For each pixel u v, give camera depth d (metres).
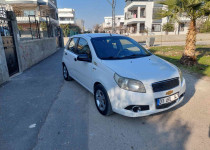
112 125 3.04
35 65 9.27
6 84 5.67
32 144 2.59
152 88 2.76
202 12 6.16
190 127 2.92
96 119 3.26
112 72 3.03
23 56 7.84
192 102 3.84
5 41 6.30
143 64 3.34
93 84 3.65
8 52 6.55
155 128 2.92
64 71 5.96
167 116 3.29
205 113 3.36
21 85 5.54
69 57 5.17
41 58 11.23
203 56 8.88
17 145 2.58
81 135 2.78
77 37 4.98
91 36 4.35
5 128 3.04
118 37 4.48
